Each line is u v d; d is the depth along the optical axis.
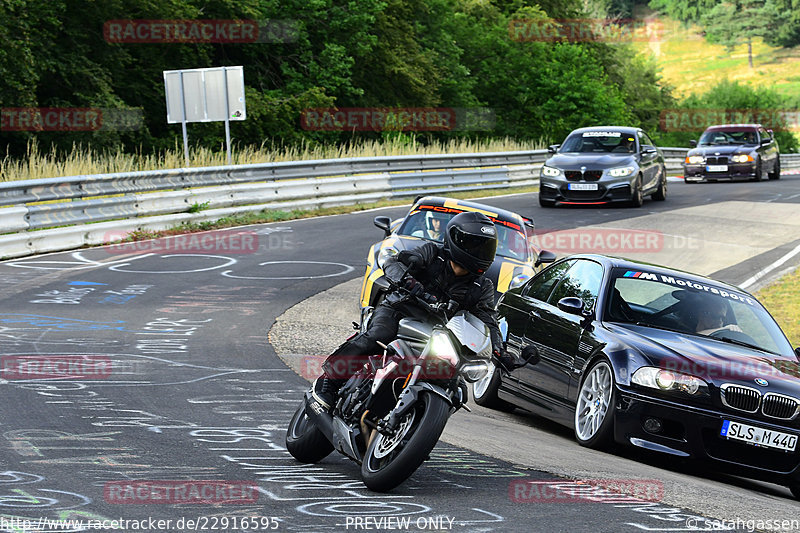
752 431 12.03
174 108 42.03
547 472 10.55
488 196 50.12
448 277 9.67
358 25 77.50
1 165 34.69
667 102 158.00
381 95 82.94
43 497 8.50
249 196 38.25
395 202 45.78
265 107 66.44
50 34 53.00
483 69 99.31
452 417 14.24
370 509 8.61
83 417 12.05
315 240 33.38
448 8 98.38
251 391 14.40
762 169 63.03
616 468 11.34
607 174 42.94
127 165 39.78
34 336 17.83
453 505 8.87
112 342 17.67
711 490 10.70
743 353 13.16
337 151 53.56
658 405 12.16
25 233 28.02
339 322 21.27
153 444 10.88
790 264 31.19
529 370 15.05
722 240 36.16
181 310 21.36
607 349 13.00
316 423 10.18
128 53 61.28
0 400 12.77
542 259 21.39
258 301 22.94
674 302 14.34
